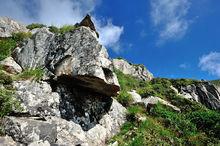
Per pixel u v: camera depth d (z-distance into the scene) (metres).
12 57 19.69
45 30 19.38
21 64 18.84
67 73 16.66
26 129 13.14
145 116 21.56
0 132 12.91
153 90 30.66
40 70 17.58
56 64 17.34
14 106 14.37
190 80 41.06
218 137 21.44
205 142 20.12
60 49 17.77
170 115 22.64
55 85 17.11
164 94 30.81
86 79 16.66
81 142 15.09
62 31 24.11
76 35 17.66
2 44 21.69
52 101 16.00
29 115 14.70
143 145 17.31
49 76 17.09
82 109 17.19
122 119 19.62
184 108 27.55
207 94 38.84
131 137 17.88
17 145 12.62
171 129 20.84
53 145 13.52
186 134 20.62
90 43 17.02
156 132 19.17
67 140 14.63
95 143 16.23
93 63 16.36
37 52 18.70
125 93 22.89
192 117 23.72
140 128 19.05
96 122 17.45
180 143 19.20
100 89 17.84
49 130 13.73
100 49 16.94
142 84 33.03
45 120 14.85
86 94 18.00
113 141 17.11
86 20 23.67
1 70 16.75
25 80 16.53
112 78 17.28
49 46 18.48
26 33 25.11
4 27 24.88
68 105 16.64
